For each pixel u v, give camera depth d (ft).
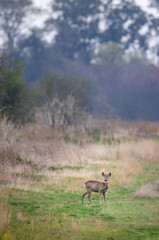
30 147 139.03
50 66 462.60
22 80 193.06
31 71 460.96
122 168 137.59
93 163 147.43
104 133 210.18
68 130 189.88
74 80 257.34
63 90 241.76
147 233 72.54
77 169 133.39
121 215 83.51
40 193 98.68
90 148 171.53
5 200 89.25
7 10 465.06
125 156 168.14
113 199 98.22
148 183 116.67
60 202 92.22
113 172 129.80
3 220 74.38
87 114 224.74
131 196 100.48
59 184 109.19
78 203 92.48
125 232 72.59
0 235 69.82
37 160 130.72
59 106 214.07
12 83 185.06
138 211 86.53
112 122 227.81
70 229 73.26
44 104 224.74
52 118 207.62
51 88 237.86
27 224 75.77
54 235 70.54
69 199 95.66
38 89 210.18
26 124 183.01
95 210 86.94
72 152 150.00
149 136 250.78
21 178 111.14
